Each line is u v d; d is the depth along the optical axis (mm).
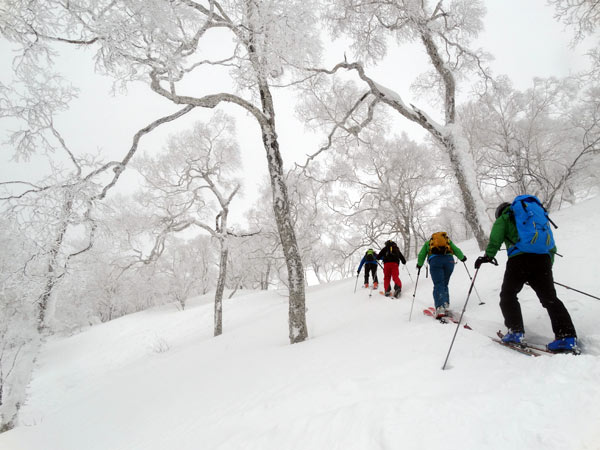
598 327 2768
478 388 2012
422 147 18281
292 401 2531
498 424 1517
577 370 1846
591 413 1428
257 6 4719
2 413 8938
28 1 4039
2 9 4172
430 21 9555
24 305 8883
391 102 9719
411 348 3174
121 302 27094
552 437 1360
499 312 3850
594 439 1292
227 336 8961
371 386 2398
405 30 10031
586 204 7715
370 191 19203
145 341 16156
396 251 6719
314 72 8938
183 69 4684
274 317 9609
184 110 6414
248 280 31562
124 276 23922
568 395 1596
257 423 2367
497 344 2969
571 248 4660
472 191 9008
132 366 10859
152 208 14977
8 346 9180
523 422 1490
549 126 14766
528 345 2754
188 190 14977
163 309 23953
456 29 10875
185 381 4891
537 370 2078
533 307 3586
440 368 2549
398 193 18531
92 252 7594
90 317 24531
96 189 6090
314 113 13453
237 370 4414
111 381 8492
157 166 14828
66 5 3852
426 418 1682
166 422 3340
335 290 11031
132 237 13914
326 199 19781
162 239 14438
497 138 14836
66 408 6570
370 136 15609
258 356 4898
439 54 11000
